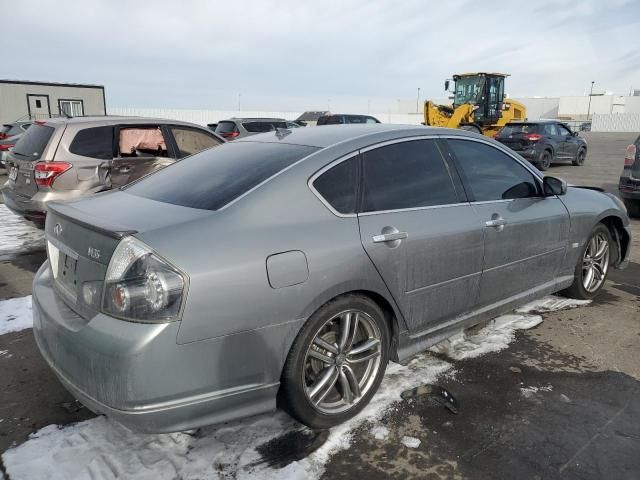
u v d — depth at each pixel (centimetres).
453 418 283
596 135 4541
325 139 304
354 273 265
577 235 423
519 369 336
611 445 261
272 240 242
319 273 252
